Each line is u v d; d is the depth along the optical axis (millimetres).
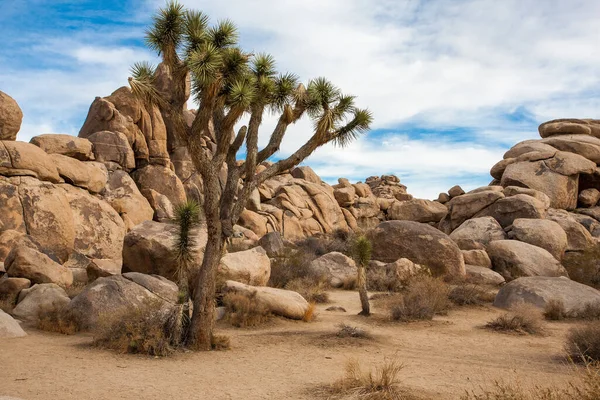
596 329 9898
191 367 8695
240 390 7211
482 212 33156
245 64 10164
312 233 39125
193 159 9961
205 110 9578
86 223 25188
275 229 36875
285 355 9938
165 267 16625
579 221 33250
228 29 10398
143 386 7277
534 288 16859
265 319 14148
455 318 15445
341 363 9234
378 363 9266
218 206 10430
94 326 12133
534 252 24609
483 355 10375
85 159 29516
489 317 15664
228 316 14133
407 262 21781
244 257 17953
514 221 29141
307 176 46469
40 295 14195
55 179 25125
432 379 8016
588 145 39250
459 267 23078
